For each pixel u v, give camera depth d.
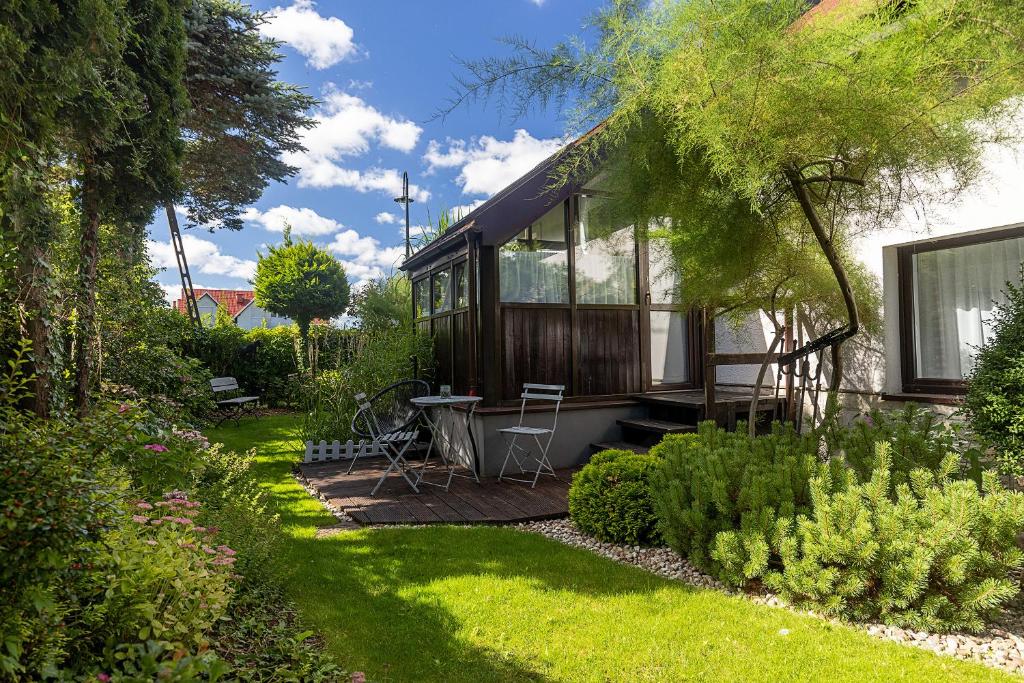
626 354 7.21
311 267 21.30
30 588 1.52
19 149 2.87
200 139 10.45
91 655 1.79
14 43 2.75
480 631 2.69
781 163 3.13
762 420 6.31
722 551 3.12
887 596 2.65
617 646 2.54
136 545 1.94
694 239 4.02
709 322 5.38
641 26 3.09
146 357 7.85
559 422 6.69
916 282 5.10
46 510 1.52
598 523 4.10
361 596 3.10
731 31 2.83
